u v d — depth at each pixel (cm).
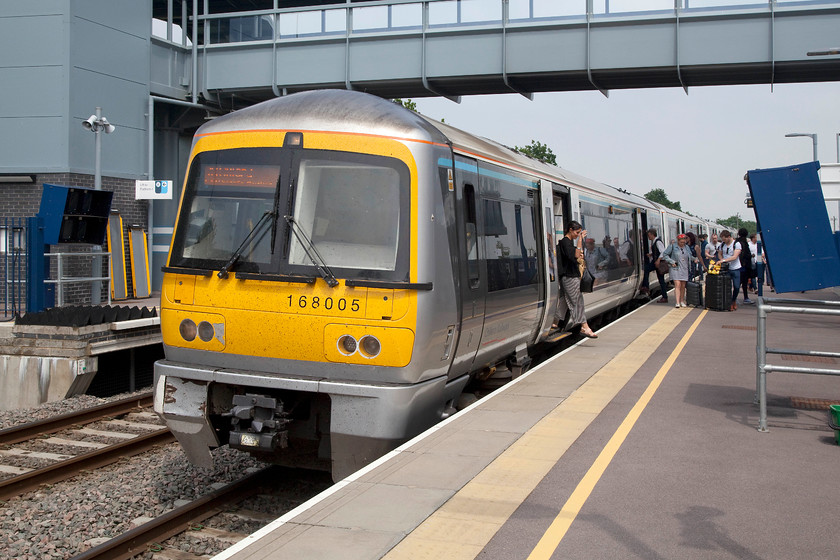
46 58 1722
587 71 1806
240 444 635
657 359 1066
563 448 607
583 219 1408
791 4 1697
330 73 1952
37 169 1728
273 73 1983
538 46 1827
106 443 890
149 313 1249
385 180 632
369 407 601
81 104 1752
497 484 517
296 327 620
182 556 568
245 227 652
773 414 736
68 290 1670
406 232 622
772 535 436
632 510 472
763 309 674
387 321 605
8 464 805
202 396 652
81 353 1077
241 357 641
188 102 2006
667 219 2802
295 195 643
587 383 884
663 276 2080
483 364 836
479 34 1858
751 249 2256
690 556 406
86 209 1353
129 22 1878
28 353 1094
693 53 1748
